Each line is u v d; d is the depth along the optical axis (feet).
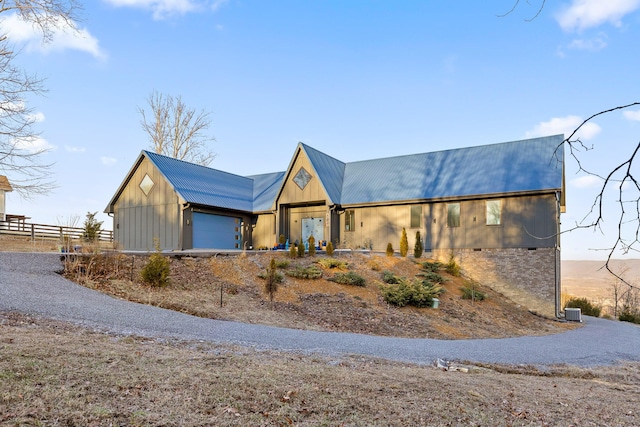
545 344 46.34
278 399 18.38
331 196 85.97
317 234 90.58
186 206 79.10
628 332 65.00
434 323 51.65
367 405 19.01
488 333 51.78
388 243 80.33
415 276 69.97
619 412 22.40
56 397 15.42
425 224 82.53
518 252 74.74
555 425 19.48
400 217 84.79
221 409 16.58
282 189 90.74
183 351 25.14
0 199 111.86
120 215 87.71
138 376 18.71
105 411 14.83
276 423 15.99
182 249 78.13
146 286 48.16
